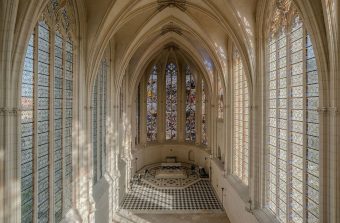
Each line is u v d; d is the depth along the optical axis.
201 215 22.31
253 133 16.11
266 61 15.29
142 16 21.28
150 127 37.34
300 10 9.85
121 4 16.58
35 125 10.15
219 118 28.33
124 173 26.47
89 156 16.02
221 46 22.62
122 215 22.12
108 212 20.09
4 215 8.12
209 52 23.58
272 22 14.41
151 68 36.06
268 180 15.23
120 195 24.62
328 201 9.10
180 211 23.02
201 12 19.58
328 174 9.09
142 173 33.53
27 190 9.69
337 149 8.74
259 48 15.66
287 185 12.37
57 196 12.47
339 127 8.70
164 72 36.94
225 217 21.95
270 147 14.95
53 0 11.80
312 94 10.32
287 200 12.35
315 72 10.09
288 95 12.34
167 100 37.81
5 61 8.11
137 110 35.22
